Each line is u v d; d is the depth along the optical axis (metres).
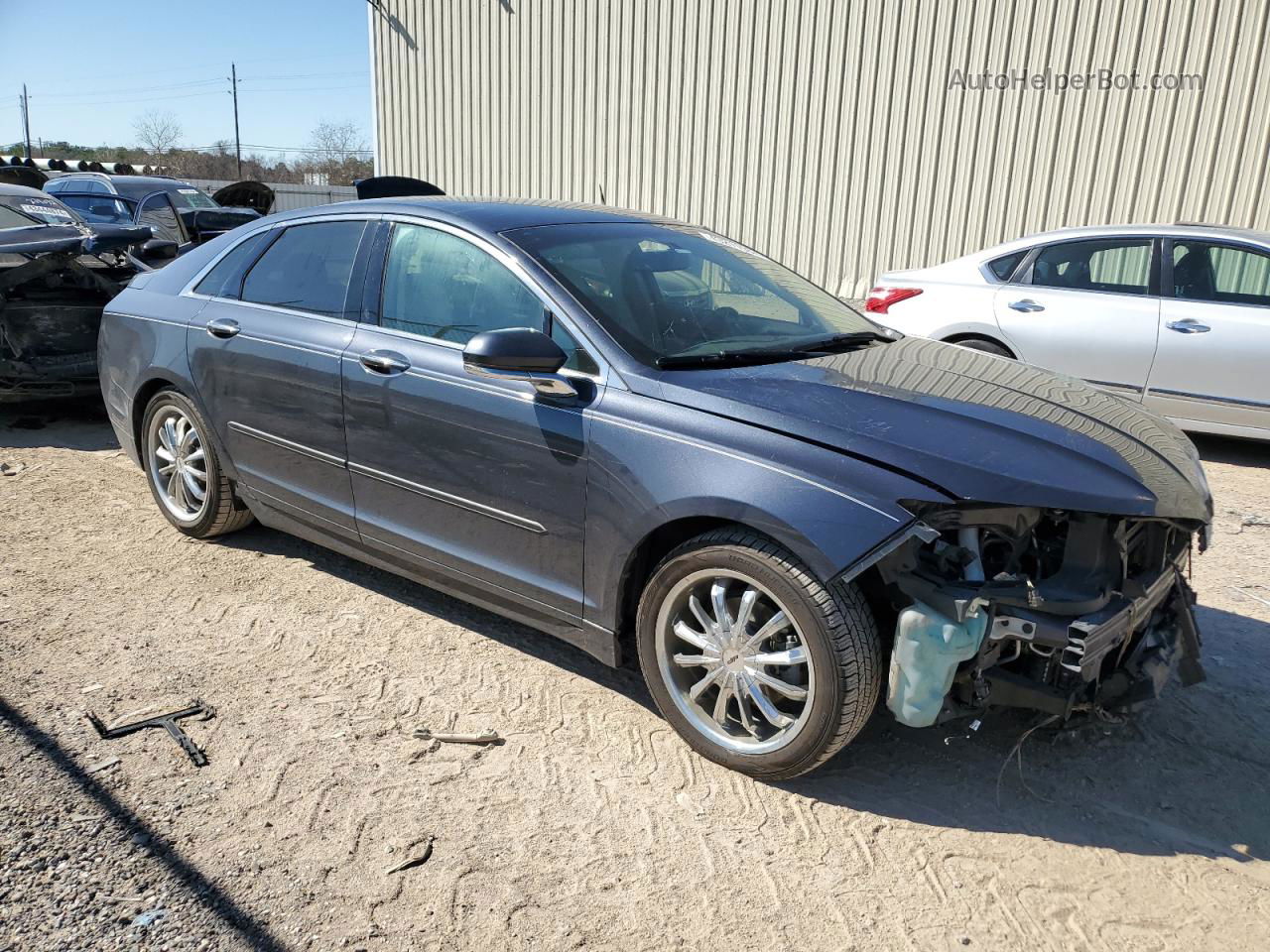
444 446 3.38
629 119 12.96
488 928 2.32
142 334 4.59
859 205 11.50
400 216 3.75
